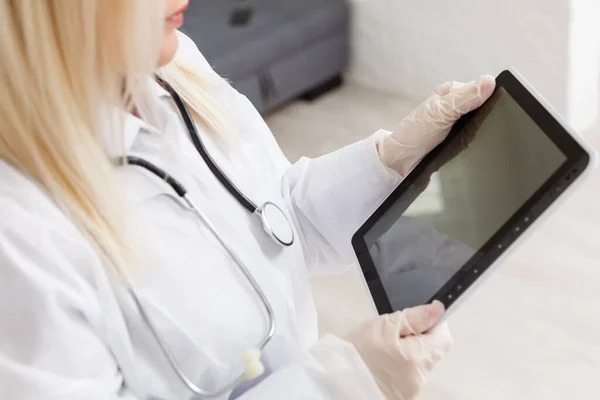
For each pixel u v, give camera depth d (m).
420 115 0.94
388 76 2.70
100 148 0.69
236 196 0.87
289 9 2.51
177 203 0.79
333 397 0.76
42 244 0.65
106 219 0.68
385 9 2.53
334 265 1.07
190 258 0.76
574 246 1.97
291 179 1.06
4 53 0.60
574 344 1.74
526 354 1.73
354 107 2.70
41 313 0.63
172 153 0.82
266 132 1.06
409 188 0.90
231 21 2.43
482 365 1.72
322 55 2.64
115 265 0.69
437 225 0.82
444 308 0.77
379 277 0.88
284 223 0.91
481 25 2.26
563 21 2.04
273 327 0.79
